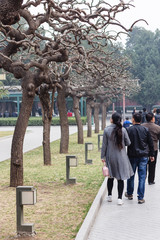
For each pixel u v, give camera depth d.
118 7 11.30
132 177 9.88
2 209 8.96
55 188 11.46
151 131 11.70
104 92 32.34
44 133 16.84
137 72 94.38
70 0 12.91
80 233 6.71
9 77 70.81
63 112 21.06
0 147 26.22
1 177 13.73
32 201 6.90
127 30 11.40
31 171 14.95
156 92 92.62
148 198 10.05
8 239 6.76
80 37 12.80
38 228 7.38
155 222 7.86
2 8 9.03
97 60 18.06
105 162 9.44
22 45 11.88
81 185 11.89
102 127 43.50
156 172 14.37
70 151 22.33
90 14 11.72
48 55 13.15
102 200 9.89
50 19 13.62
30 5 11.59
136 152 9.56
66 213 8.49
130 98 95.44
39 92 16.53
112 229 7.42
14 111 81.69
